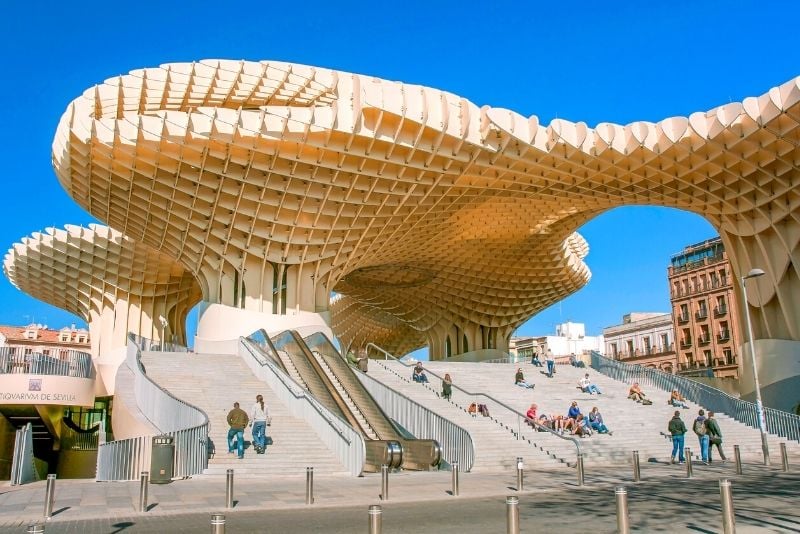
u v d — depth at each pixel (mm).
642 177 31844
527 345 97000
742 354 34594
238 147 28359
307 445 17297
